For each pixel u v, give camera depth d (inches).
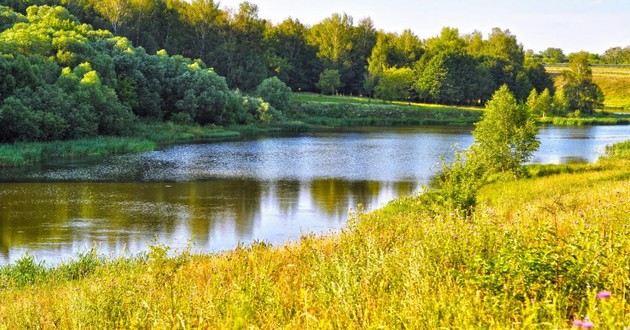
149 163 1868.8
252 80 4335.6
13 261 845.2
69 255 880.9
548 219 420.8
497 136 1400.1
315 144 2522.1
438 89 4894.2
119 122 2432.3
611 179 1112.2
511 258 261.3
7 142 2023.9
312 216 1168.8
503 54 5684.1
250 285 305.1
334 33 5285.4
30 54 2495.1
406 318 223.3
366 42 5546.3
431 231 358.0
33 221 1090.1
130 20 3971.5
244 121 3304.6
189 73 3125.0
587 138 2935.5
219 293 315.9
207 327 271.7
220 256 573.9
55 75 2461.9
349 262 316.2
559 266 249.6
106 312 314.8
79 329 299.0
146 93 2925.7
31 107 2078.0
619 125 4067.4
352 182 1563.7
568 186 1056.2
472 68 5123.0
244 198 1338.6
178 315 260.4
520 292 234.2
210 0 4434.1
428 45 6082.7
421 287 257.3
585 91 5083.7
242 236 1010.1
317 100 4389.8
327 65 5157.5
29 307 383.6
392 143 2586.1
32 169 1700.3
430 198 809.5
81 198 1306.6
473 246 316.5
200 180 1568.7
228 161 1941.4
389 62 5408.5
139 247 928.9
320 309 269.1
